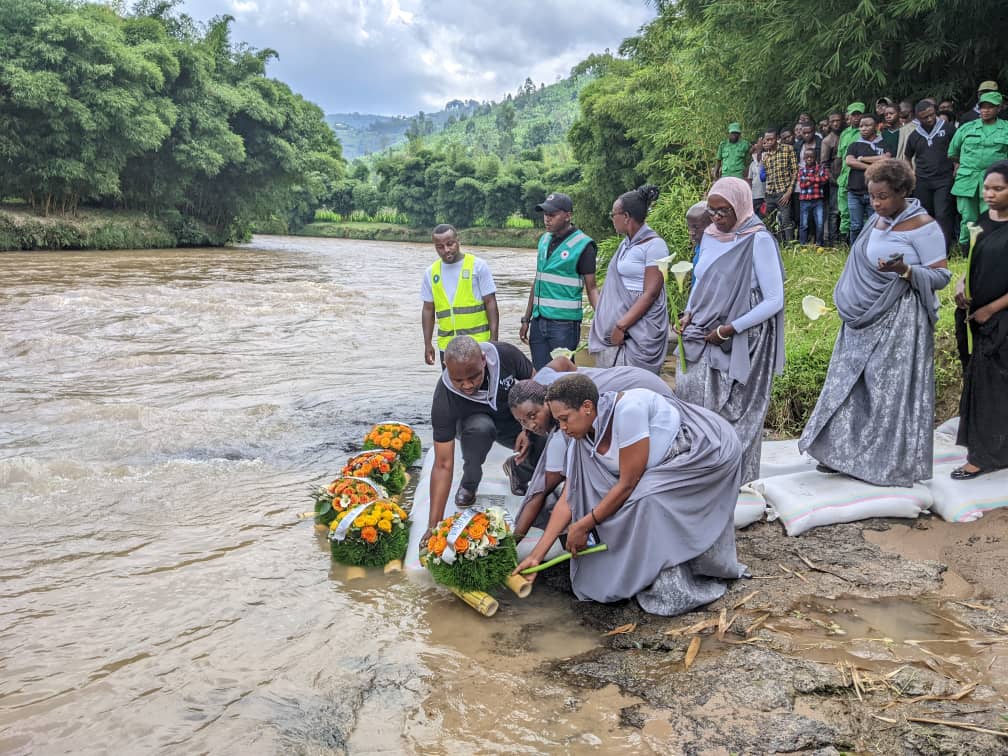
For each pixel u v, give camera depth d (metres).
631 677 3.45
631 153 32.91
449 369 4.56
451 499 5.14
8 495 5.57
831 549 4.54
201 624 3.92
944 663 3.41
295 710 3.24
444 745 3.01
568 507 4.21
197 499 5.57
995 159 9.17
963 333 4.95
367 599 4.21
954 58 11.46
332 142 63.19
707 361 4.98
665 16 21.78
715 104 15.06
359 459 5.59
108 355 10.67
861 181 10.55
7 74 31.25
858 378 4.94
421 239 71.12
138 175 39.53
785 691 3.26
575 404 3.93
